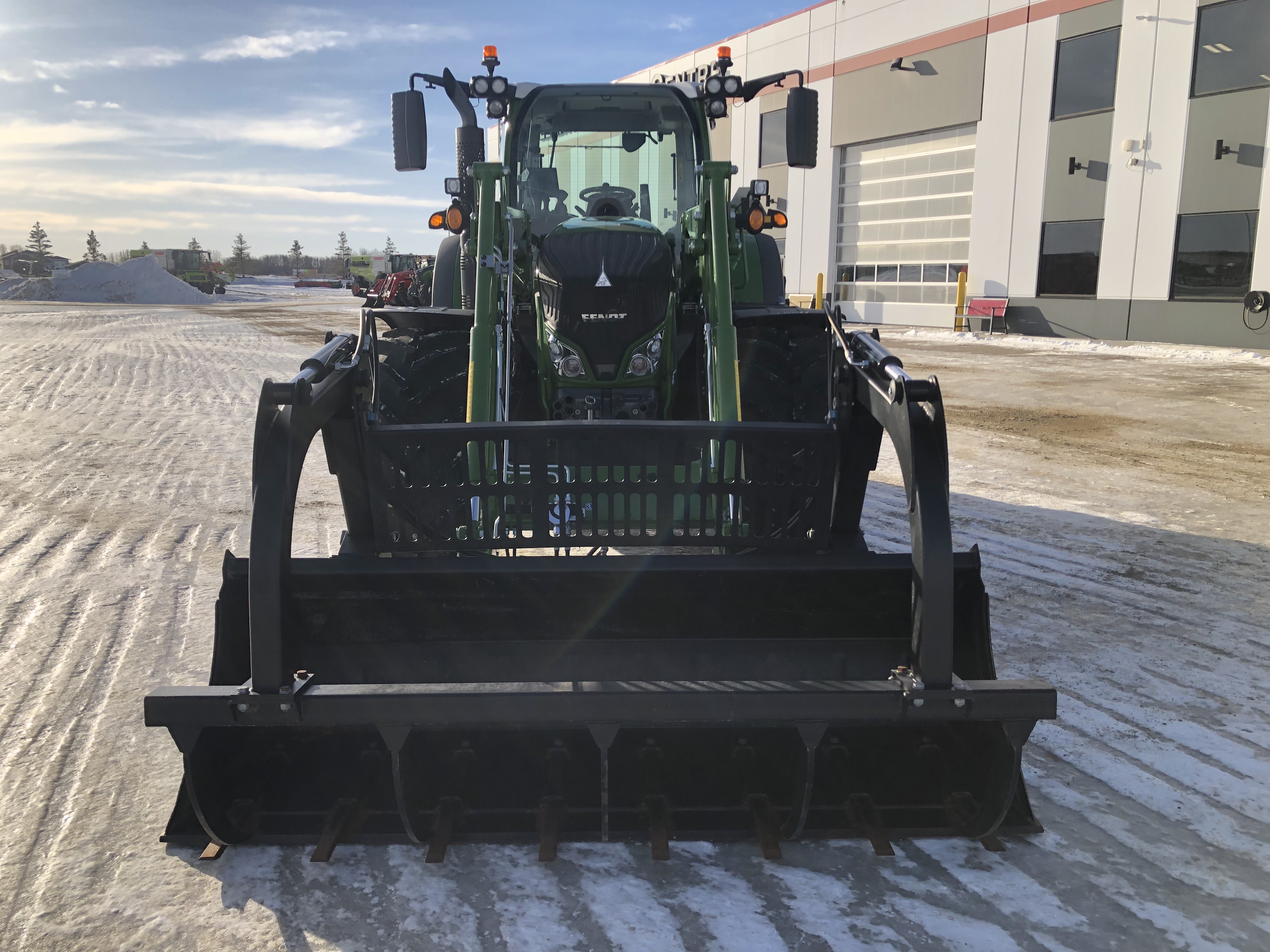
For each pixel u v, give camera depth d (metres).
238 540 5.09
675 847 2.36
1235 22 15.52
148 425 8.58
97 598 4.16
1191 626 3.91
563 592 2.49
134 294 45.78
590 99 4.38
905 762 2.51
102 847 2.34
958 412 9.64
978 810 2.34
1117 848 2.37
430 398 3.65
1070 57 18.17
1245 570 4.66
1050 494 6.26
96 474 6.62
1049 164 18.80
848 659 2.54
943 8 20.42
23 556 4.76
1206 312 16.48
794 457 2.82
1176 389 11.17
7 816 2.47
